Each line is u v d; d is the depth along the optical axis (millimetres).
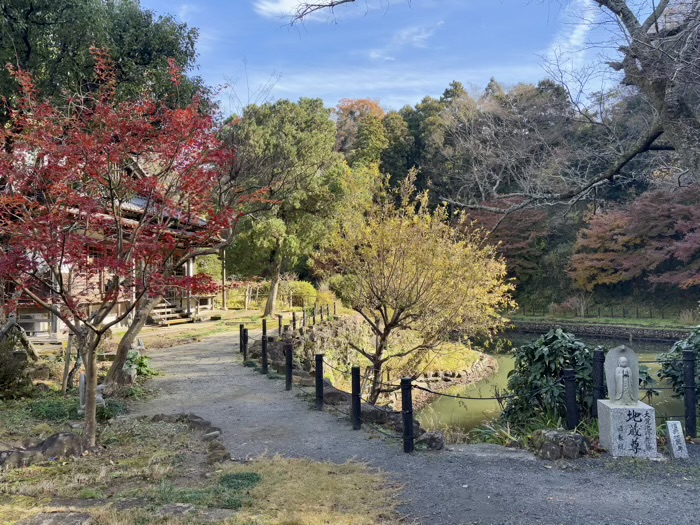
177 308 22250
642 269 30125
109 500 4707
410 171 13523
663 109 9508
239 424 7801
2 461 5582
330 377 15406
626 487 5207
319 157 22750
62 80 11117
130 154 6586
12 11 10664
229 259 25766
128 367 10484
